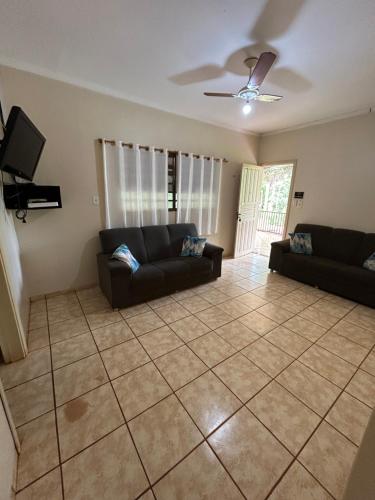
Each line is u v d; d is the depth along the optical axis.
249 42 1.83
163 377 1.69
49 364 1.80
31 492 1.04
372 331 2.32
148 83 2.59
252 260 4.71
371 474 0.74
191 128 3.63
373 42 1.78
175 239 3.58
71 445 1.23
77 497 1.03
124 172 3.06
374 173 3.24
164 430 1.32
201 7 1.49
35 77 2.32
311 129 3.86
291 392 1.59
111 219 3.10
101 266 2.82
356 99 2.90
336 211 3.71
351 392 1.60
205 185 4.03
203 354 1.94
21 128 1.63
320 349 2.04
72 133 2.64
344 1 1.40
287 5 1.45
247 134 4.46
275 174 7.60
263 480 1.10
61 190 2.71
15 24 1.67
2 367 1.75
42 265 2.77
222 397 1.54
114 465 1.15
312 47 1.86
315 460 1.19
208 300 2.93
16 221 2.52
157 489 1.06
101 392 1.56
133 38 1.82
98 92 2.70
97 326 2.30
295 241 3.79
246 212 4.74
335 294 3.15
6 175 2.23
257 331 2.29
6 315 1.72
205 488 1.07
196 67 2.23
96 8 1.51
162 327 2.31
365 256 3.20
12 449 1.11
